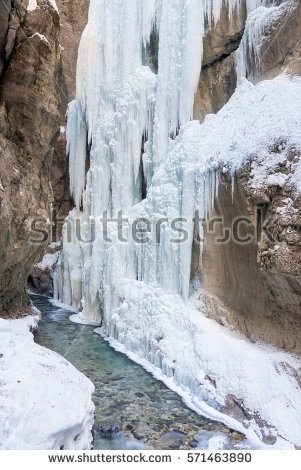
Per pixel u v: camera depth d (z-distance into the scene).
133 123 9.37
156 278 7.52
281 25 6.32
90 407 3.87
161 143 8.70
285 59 6.25
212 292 6.54
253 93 6.18
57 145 14.39
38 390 3.55
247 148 5.28
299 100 5.11
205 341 5.74
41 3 7.00
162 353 6.30
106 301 8.57
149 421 4.65
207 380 5.29
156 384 5.80
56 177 14.62
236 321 6.08
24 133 7.15
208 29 8.14
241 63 7.37
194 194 6.66
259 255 4.86
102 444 4.09
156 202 7.60
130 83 9.54
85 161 11.77
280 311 5.38
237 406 4.73
